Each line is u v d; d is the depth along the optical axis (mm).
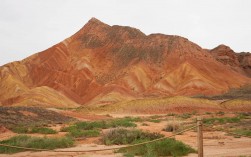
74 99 134875
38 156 15578
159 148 15398
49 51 163500
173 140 16625
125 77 141125
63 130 29828
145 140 18359
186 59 148375
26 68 153375
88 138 23047
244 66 182750
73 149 17562
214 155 15117
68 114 52625
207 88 126562
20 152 16938
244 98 106375
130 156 14258
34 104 112250
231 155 15102
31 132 28219
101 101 123125
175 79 137125
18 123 35156
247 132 25078
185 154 15266
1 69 146250
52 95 123812
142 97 128375
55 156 15438
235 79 143500
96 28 180750
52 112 47844
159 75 143250
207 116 59844
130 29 175125
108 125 33188
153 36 167375
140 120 47656
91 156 14867
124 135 20422
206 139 22531
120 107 88438
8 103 120625
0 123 32875
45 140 18484
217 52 187125
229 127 31969
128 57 156750
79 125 32125
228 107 91688
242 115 59438
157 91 131625
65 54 162375
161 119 51812
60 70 152625
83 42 171625
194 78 132125
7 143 18281
